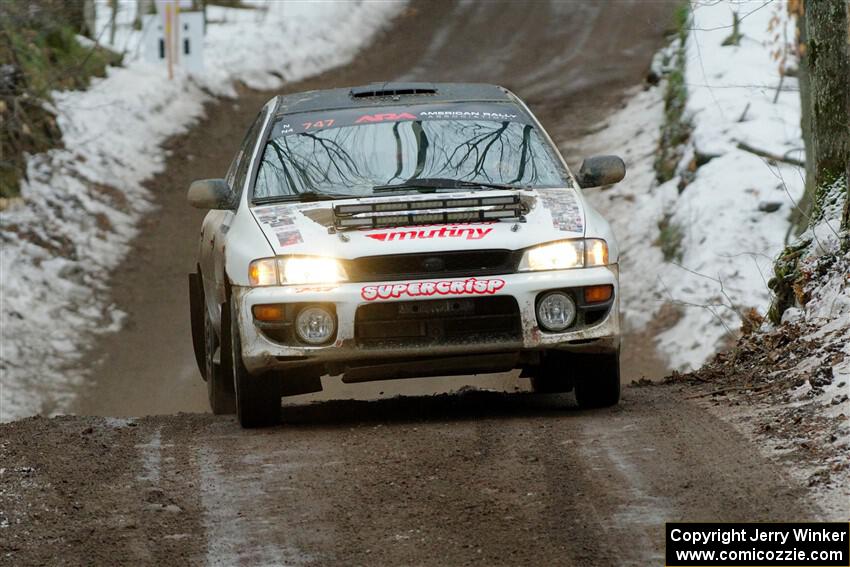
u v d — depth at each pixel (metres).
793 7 46.75
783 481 19.59
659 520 18.22
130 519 19.47
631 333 62.62
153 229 79.75
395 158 28.23
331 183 27.70
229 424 27.48
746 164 72.44
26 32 90.12
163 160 90.56
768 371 28.30
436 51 126.44
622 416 25.53
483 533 18.09
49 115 86.69
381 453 23.08
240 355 25.94
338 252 25.23
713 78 84.94
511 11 136.25
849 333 27.80
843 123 34.06
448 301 25.03
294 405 31.45
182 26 109.06
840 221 32.56
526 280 25.12
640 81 106.25
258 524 19.08
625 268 70.56
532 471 21.20
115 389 60.06
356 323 25.02
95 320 67.31
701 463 21.05
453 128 29.16
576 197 27.20
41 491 21.16
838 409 23.16
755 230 66.75
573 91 107.06
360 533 18.42
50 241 74.88
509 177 27.86
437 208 26.00
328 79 119.75
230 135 98.50
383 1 142.00
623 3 135.25
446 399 30.55
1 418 56.72
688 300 63.38
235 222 27.36
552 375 30.59
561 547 17.31
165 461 23.28
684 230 69.38
